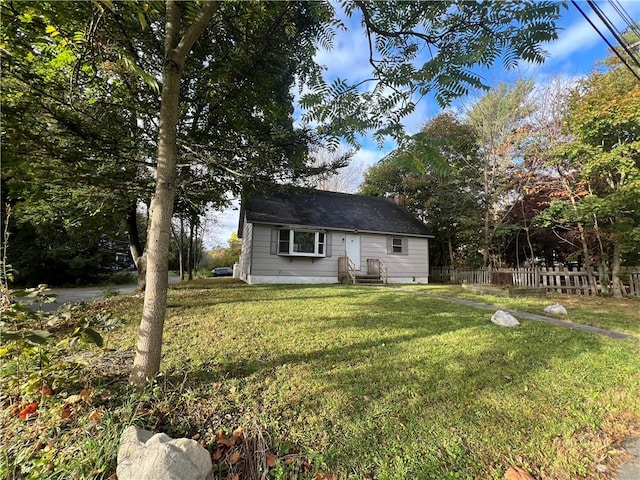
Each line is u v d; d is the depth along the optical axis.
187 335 4.02
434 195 15.48
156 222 2.54
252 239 11.63
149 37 3.68
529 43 1.27
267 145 5.36
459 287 10.88
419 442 2.10
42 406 2.16
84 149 4.09
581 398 2.76
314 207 13.80
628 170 7.82
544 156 10.73
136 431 1.88
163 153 2.53
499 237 14.51
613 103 7.84
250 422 2.18
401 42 1.84
